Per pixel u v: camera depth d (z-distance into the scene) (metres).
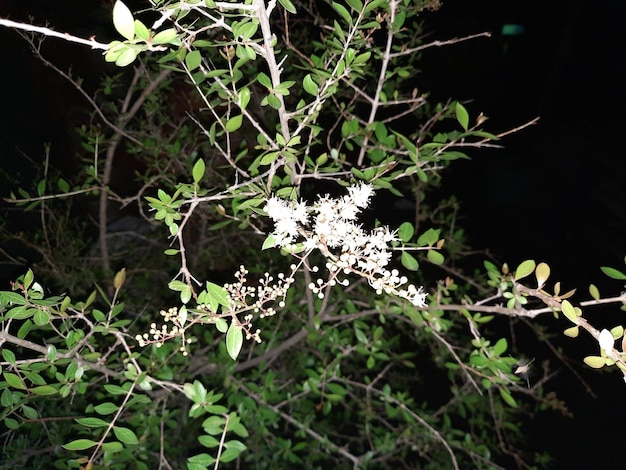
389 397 0.58
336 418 0.89
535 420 0.96
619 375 1.01
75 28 0.82
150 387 0.35
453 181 1.56
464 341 0.77
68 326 0.39
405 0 0.42
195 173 0.31
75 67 0.84
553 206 1.47
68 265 0.79
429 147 0.39
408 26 0.85
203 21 0.59
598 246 1.36
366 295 0.72
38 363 0.35
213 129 0.34
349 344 0.66
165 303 0.87
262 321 0.72
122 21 0.20
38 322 0.33
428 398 0.94
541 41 1.71
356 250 0.33
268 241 0.31
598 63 1.57
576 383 1.01
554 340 1.08
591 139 1.53
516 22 1.70
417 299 0.32
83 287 0.79
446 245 0.77
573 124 1.64
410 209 1.29
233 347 0.28
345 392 0.56
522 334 1.08
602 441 0.93
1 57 0.74
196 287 0.85
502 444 0.61
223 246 0.92
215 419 0.33
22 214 0.82
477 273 0.76
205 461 0.31
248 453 0.71
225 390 0.68
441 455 0.73
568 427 0.95
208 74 0.32
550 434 0.93
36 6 0.74
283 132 0.34
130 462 0.56
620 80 1.49
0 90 0.75
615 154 1.43
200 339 0.80
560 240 1.38
